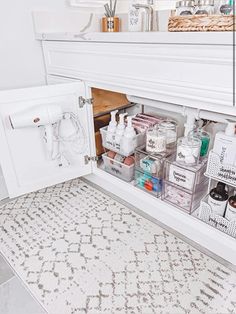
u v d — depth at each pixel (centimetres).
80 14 137
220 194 96
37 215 124
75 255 102
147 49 85
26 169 115
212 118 100
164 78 85
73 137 121
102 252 103
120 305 83
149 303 84
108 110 140
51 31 128
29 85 132
